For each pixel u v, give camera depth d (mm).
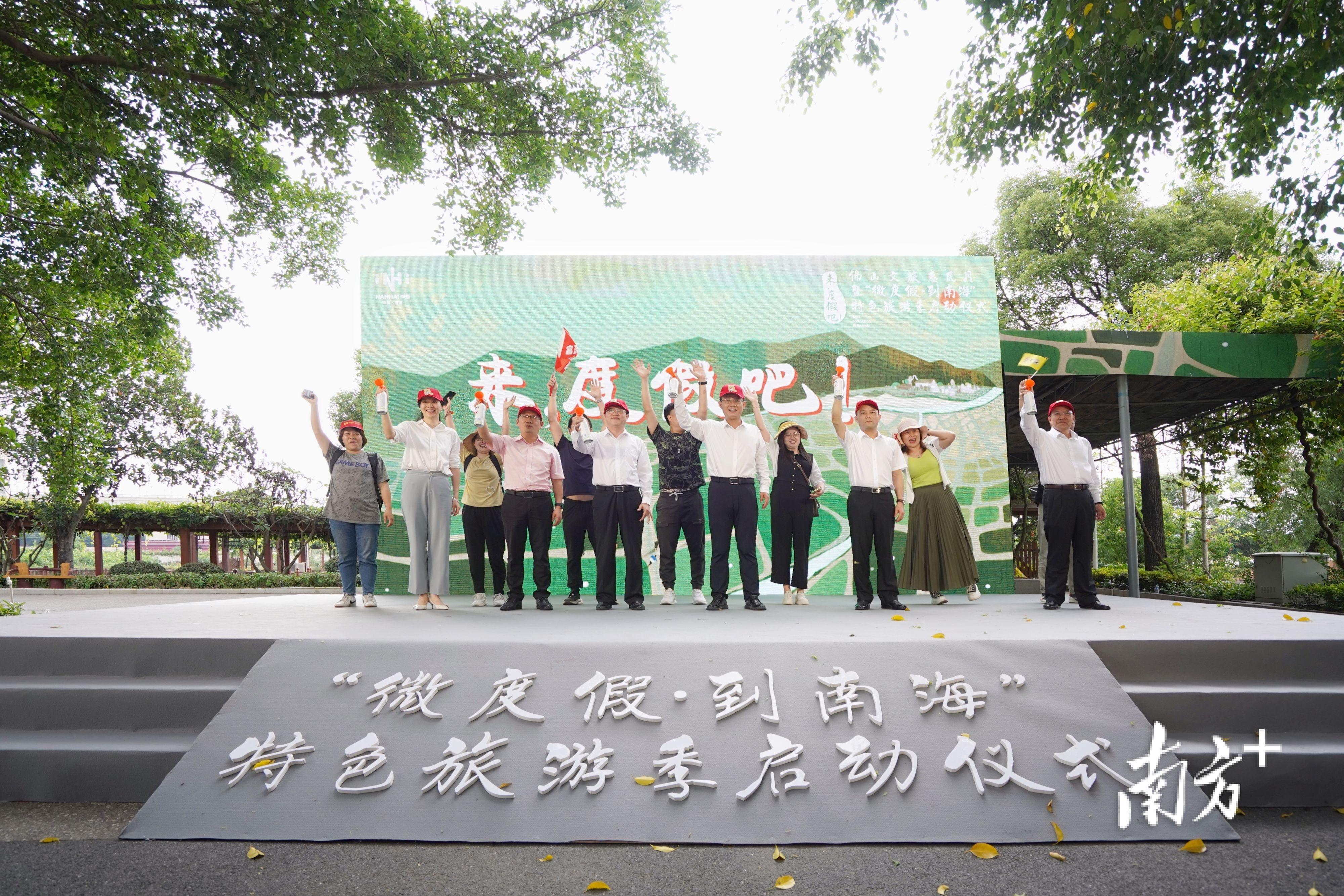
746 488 5406
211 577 18219
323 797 2846
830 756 2955
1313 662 3457
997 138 8023
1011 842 2625
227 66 5902
